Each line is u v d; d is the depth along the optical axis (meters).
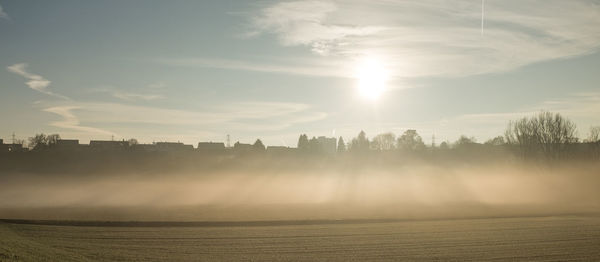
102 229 44.75
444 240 39.81
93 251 32.81
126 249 34.50
